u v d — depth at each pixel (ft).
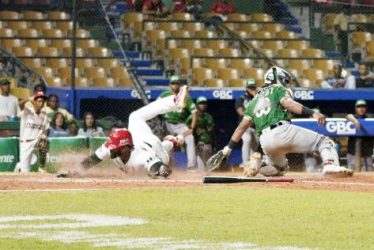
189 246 56.18
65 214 69.62
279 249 55.21
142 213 70.18
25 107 129.08
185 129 141.08
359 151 143.13
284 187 88.28
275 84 98.99
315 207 73.31
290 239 58.85
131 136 97.96
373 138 144.15
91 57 166.20
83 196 80.12
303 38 192.13
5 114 140.97
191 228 63.16
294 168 141.18
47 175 108.06
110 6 187.93
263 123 98.32
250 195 80.84
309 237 59.62
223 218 67.72
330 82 174.81
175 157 147.54
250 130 144.66
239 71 175.73
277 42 187.32
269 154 99.55
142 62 180.96
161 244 57.00
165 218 67.72
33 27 182.29
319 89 163.32
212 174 117.29
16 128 140.36
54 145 131.23
